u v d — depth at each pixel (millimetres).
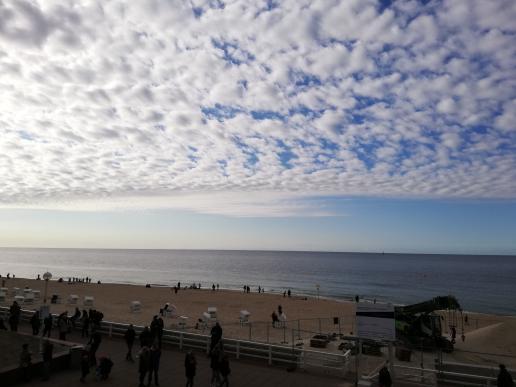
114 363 15461
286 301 54250
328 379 13812
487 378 13500
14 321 20016
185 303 48719
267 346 15766
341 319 37031
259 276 141375
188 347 17594
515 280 132125
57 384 13125
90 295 54719
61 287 65250
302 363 14875
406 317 21656
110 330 19562
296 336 25312
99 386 12961
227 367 12656
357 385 13039
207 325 29078
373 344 18703
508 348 22016
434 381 13953
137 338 18812
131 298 52500
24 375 13375
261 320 36594
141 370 12656
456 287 108312
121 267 190250
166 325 29797
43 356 13773
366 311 13680
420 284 116188
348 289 99750
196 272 159875
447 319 45688
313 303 52562
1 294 41375
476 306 74312
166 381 13539
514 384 12742
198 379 13750
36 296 43438
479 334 25094
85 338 19531
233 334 26125
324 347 20031
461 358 19562
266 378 13852
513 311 68250
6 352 16156
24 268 175500
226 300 53438
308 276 143250
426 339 20969
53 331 20922
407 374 14469
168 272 158125
